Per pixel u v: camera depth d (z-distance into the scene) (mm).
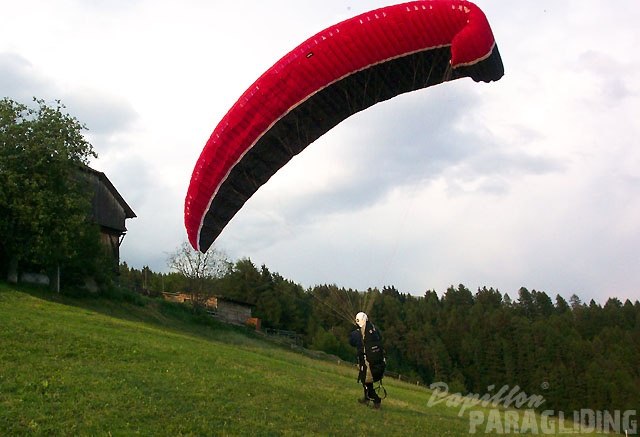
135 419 11695
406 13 15023
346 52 15414
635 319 103500
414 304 115875
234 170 16844
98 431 10852
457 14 14656
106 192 50500
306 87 15828
